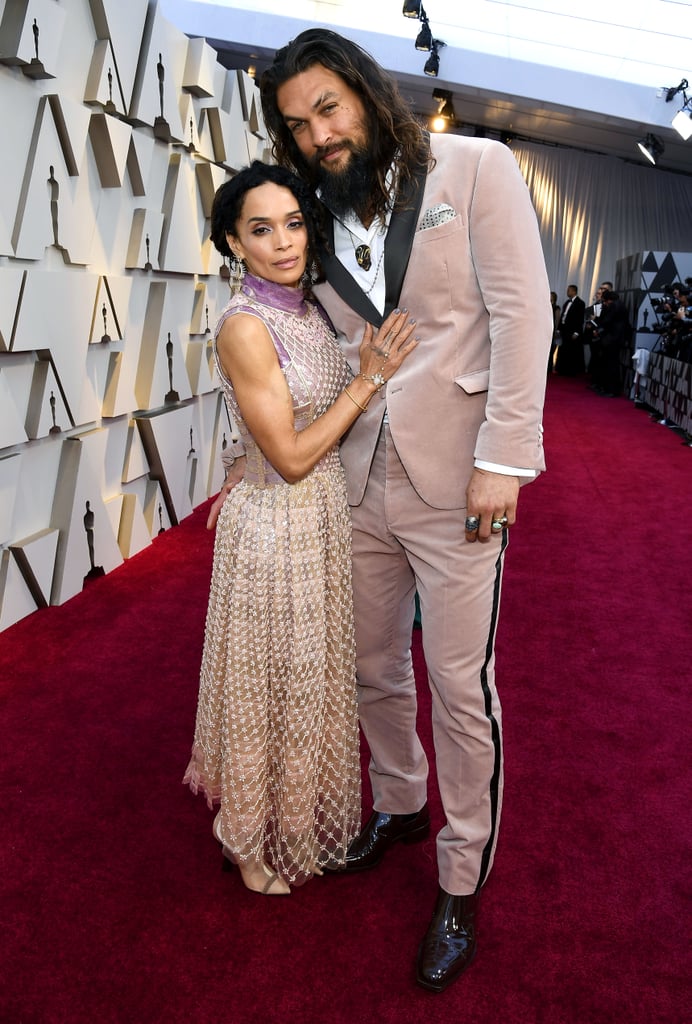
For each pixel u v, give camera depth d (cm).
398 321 149
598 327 1183
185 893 181
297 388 154
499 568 155
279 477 162
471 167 142
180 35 389
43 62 276
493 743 157
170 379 418
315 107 142
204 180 432
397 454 157
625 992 155
